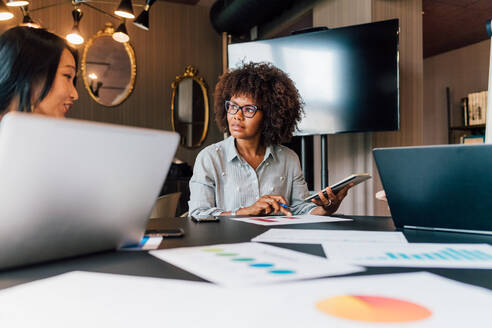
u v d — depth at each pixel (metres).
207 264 0.55
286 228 0.96
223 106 1.91
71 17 4.79
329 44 3.03
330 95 3.02
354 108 2.92
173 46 5.32
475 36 4.88
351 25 3.15
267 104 1.72
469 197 0.84
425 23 4.45
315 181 3.89
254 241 0.76
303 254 0.62
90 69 4.85
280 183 1.73
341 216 1.26
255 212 1.34
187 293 0.42
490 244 0.73
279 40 3.25
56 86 1.26
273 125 1.74
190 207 1.60
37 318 0.35
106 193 0.59
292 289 0.43
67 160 0.52
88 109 4.85
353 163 3.31
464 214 0.86
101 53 4.91
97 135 0.53
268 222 1.08
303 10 4.12
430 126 5.75
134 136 0.57
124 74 5.00
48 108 1.26
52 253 0.58
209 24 5.51
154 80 5.19
